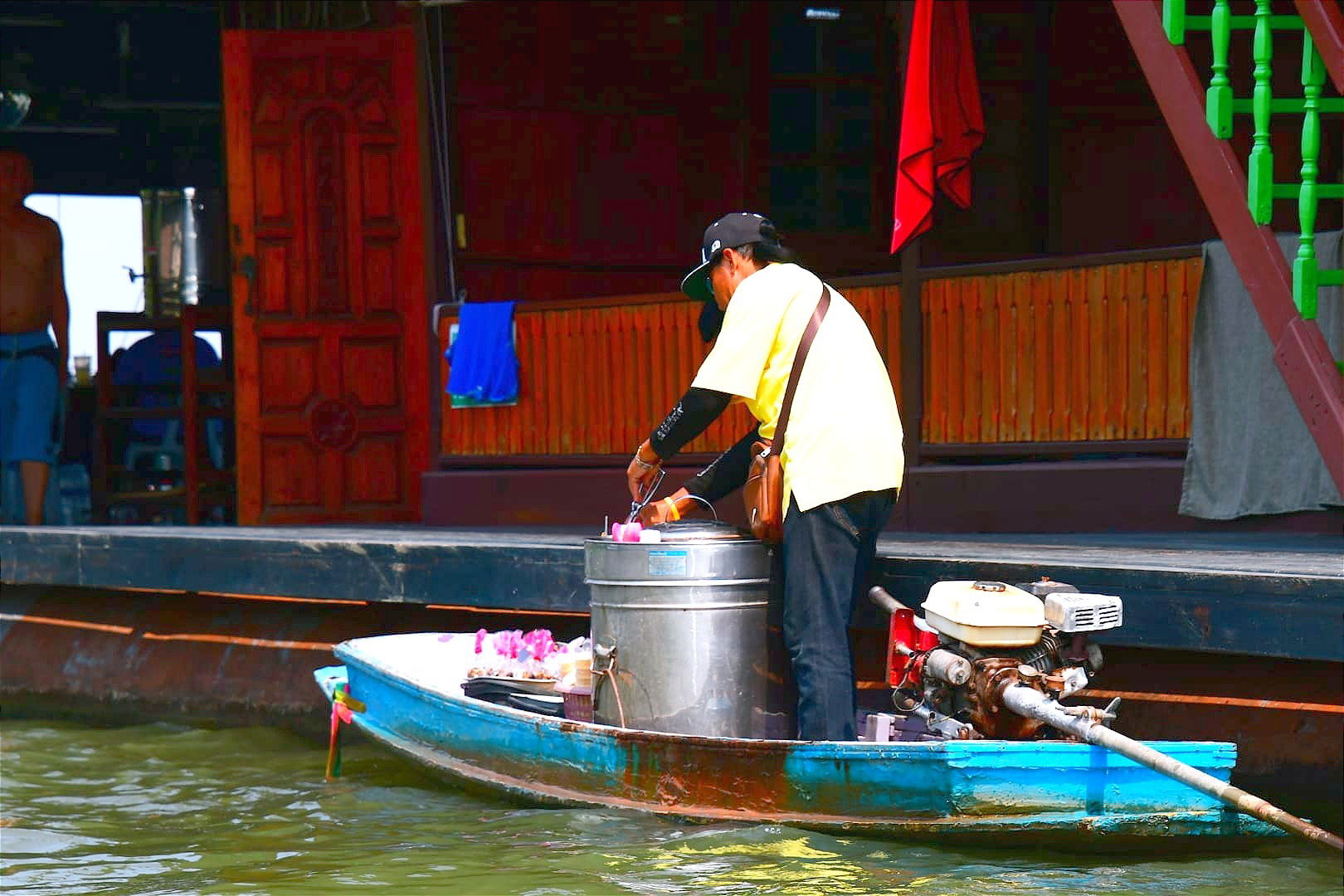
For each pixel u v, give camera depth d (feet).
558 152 42.57
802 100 44.19
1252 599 17.88
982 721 17.57
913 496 31.37
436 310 38.93
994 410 30.50
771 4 43.83
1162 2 24.62
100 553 31.04
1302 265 22.63
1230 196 23.49
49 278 46.37
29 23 61.05
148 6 61.21
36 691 31.65
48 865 18.61
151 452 53.62
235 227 42.65
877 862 17.08
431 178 40.06
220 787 23.41
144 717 30.07
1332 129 37.96
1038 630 17.65
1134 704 20.06
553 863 17.62
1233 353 27.35
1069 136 42.34
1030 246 42.60
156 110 64.03
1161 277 28.48
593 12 42.86
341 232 42.93
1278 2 39.40
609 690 19.42
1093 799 16.67
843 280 32.40
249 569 28.63
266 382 42.68
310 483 42.80
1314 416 22.38
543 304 36.86
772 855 17.35
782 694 19.45
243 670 29.32
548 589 24.50
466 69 41.45
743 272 19.93
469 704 21.21
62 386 46.78
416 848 18.81
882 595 19.52
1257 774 18.94
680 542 18.88
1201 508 27.89
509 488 37.35
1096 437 29.35
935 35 30.12
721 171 43.93
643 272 43.68
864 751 17.25
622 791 19.42
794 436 18.80
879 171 44.65
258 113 42.75
